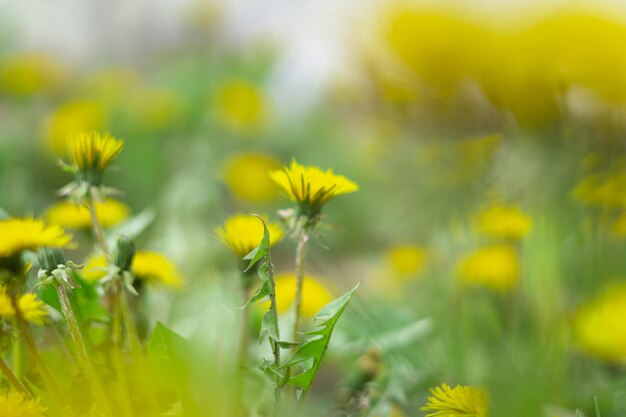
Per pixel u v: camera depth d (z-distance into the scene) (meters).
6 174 2.69
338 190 0.77
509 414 0.64
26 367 0.84
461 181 0.72
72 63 4.83
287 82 4.19
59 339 0.82
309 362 0.73
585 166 0.69
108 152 0.79
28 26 5.02
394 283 1.54
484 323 0.90
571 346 0.91
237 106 3.11
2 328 0.77
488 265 1.07
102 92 3.58
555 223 0.75
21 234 0.75
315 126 3.83
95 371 0.79
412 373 1.00
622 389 0.93
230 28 4.33
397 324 1.03
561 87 0.67
